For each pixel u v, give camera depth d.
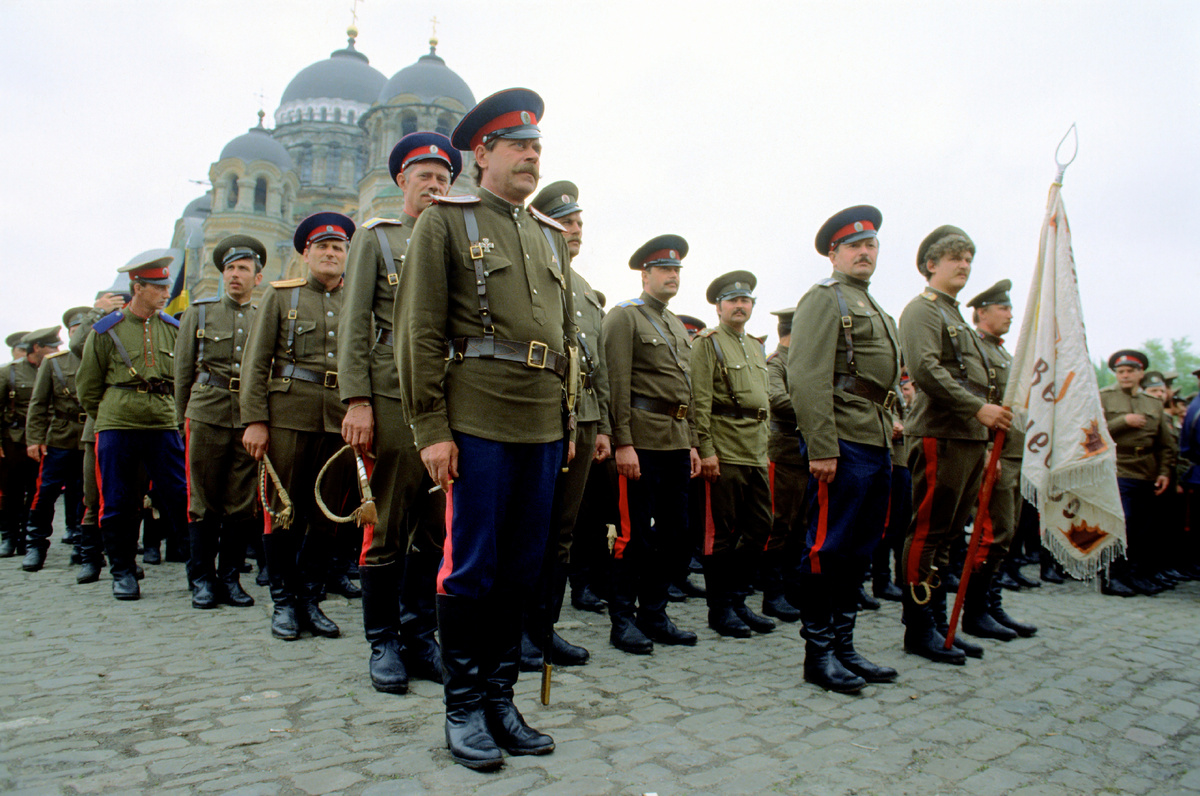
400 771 2.39
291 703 3.03
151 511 7.00
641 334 4.55
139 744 2.58
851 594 3.71
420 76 35.97
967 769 2.62
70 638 4.03
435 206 2.66
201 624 4.43
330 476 4.19
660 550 4.39
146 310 5.55
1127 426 7.14
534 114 2.83
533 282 2.71
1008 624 4.81
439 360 2.56
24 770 2.35
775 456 5.54
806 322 3.82
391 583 3.43
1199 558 8.10
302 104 45.03
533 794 2.25
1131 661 4.21
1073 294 4.04
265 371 4.33
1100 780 2.59
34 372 7.73
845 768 2.57
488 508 2.57
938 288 4.54
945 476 4.18
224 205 37.06
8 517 7.44
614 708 3.10
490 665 2.70
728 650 4.23
